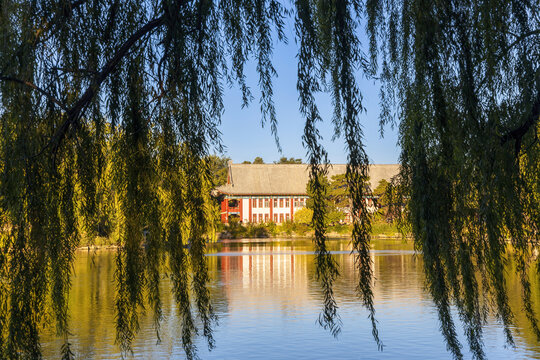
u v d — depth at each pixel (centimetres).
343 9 357
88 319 1213
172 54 402
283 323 1178
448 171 400
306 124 361
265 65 413
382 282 1912
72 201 392
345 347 959
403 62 420
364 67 370
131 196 408
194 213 417
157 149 417
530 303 462
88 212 404
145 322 1159
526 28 438
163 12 412
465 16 398
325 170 360
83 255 3338
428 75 376
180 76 403
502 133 421
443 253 413
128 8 436
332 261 362
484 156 393
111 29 426
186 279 418
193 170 416
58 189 385
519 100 443
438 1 381
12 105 364
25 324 360
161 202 413
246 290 1748
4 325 360
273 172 8019
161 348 923
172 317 1216
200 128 415
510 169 411
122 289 415
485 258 408
